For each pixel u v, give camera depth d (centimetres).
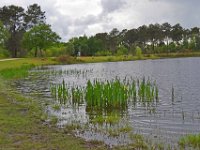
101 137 1617
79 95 2738
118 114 2222
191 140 1513
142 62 11375
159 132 1736
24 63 9025
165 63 10062
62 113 2266
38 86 4091
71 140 1520
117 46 19625
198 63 9456
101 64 10375
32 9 14600
